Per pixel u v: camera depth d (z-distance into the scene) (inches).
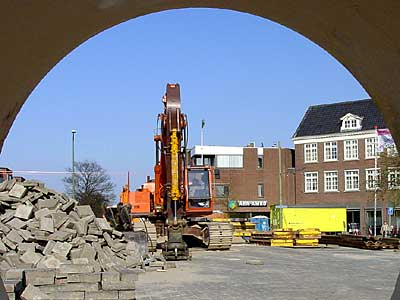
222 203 2536.9
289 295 512.4
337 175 2407.7
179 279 605.3
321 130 2477.9
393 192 1760.6
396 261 862.5
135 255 639.1
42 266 481.1
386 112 203.2
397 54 176.2
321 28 194.2
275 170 2605.8
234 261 812.0
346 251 1088.8
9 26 161.2
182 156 838.5
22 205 605.0
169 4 191.2
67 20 174.7
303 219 1578.5
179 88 818.8
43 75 197.3
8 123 199.2
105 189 2155.5
